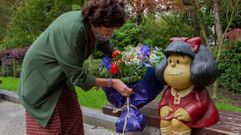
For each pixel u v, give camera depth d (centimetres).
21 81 231
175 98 222
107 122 399
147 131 255
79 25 200
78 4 832
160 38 695
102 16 193
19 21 1141
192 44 212
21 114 500
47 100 221
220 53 586
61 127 228
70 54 201
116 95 243
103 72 244
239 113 253
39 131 224
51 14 1045
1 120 478
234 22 656
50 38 210
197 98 215
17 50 1019
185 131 217
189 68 212
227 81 630
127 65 236
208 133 216
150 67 233
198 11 575
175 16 650
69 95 237
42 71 216
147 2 532
